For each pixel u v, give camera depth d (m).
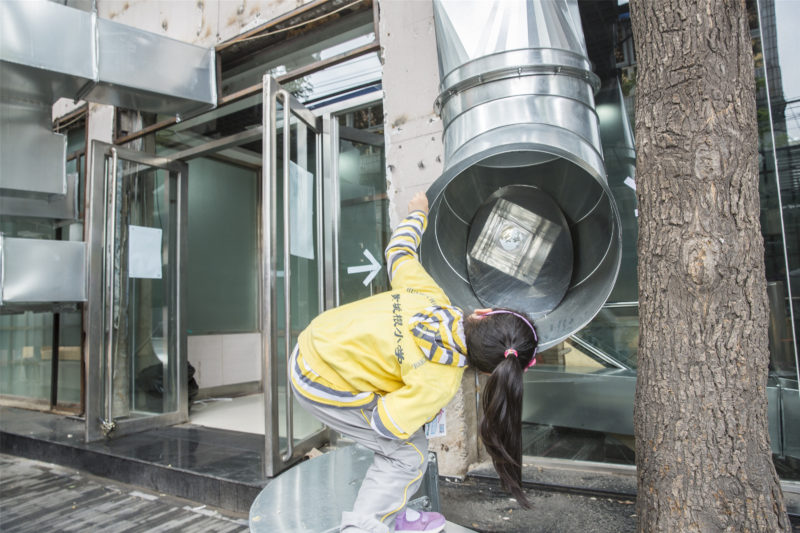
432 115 2.78
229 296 5.82
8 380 5.42
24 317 5.23
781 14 2.23
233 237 5.94
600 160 1.95
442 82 2.20
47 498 2.90
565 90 1.99
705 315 1.36
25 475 3.34
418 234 1.83
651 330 1.45
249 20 3.64
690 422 1.36
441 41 2.20
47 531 2.47
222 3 3.80
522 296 2.32
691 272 1.37
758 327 1.35
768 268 2.22
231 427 3.93
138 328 3.88
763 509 1.31
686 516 1.35
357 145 3.30
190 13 3.98
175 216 4.20
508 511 2.19
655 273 1.44
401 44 2.90
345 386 1.52
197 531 2.41
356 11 3.26
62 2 3.22
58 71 2.86
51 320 4.86
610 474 2.48
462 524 2.09
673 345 1.40
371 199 3.25
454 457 2.59
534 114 1.95
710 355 1.35
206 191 5.67
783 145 2.21
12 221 4.49
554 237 2.30
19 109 3.37
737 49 1.40
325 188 3.31
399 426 1.37
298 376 1.57
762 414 1.35
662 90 1.44
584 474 2.49
